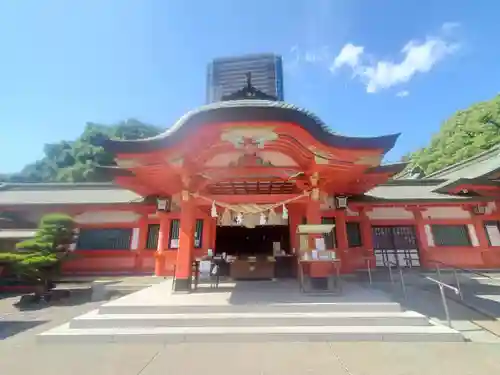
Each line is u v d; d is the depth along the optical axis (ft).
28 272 28.40
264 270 34.96
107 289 32.48
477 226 42.88
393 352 13.96
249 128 22.06
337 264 24.08
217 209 33.50
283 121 21.42
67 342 15.66
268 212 28.58
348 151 22.61
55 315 24.07
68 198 48.91
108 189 54.19
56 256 29.40
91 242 43.42
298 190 31.42
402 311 18.60
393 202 42.06
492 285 31.76
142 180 29.50
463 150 104.94
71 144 143.54
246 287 26.99
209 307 18.84
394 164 30.99
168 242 40.40
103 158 130.41
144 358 13.52
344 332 15.80
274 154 26.73
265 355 13.71
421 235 42.73
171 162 23.84
